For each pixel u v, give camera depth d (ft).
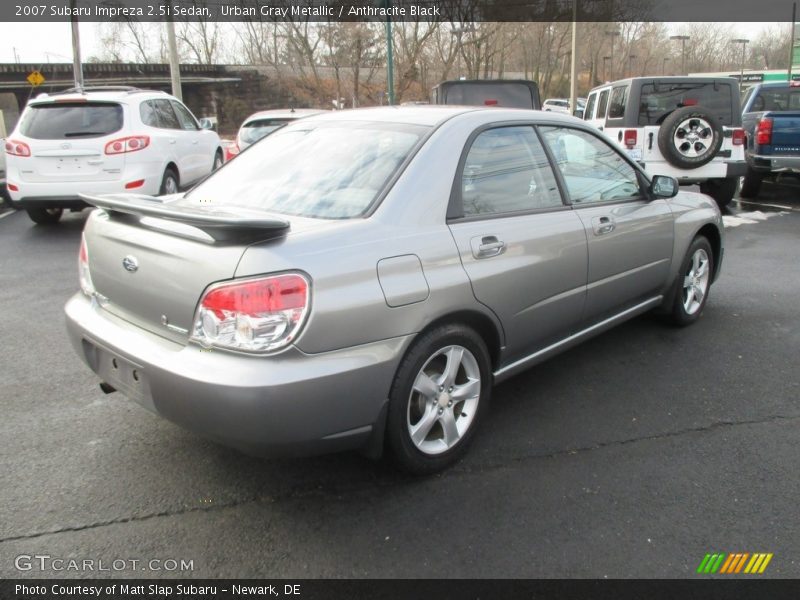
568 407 12.60
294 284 8.14
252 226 8.11
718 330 16.67
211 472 10.34
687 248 15.92
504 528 9.02
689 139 31.73
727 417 12.18
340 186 10.28
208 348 8.38
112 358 9.61
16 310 18.56
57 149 27.68
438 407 10.11
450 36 121.39
